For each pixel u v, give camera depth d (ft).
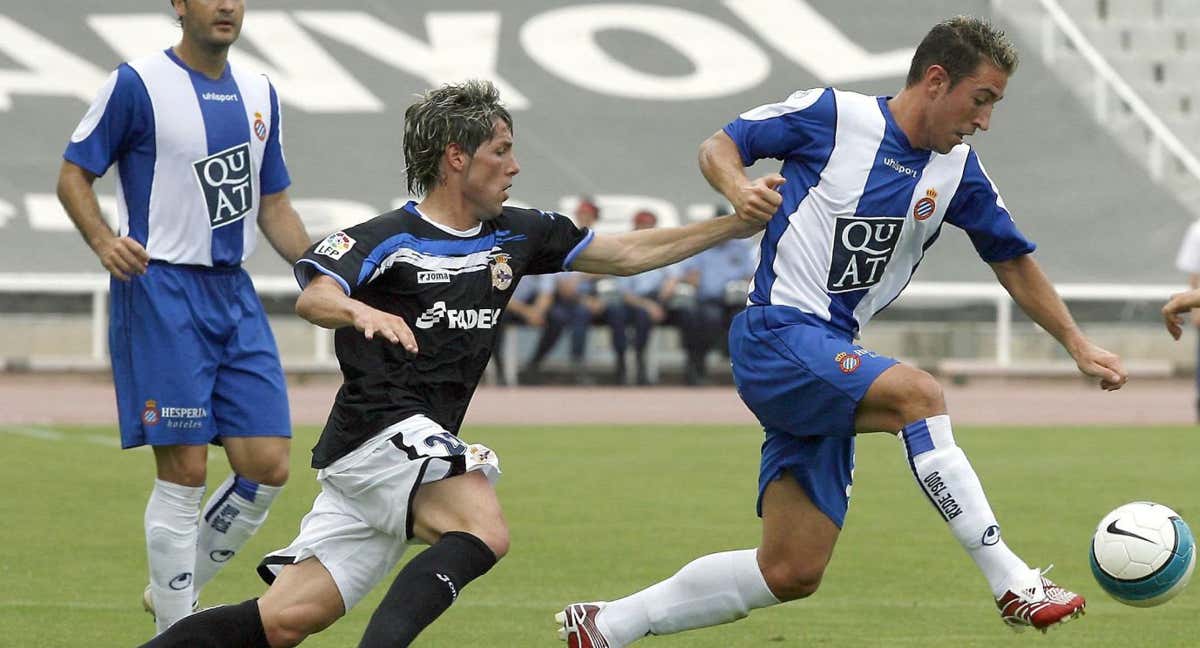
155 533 71.67
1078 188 279.90
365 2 301.02
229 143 73.77
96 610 83.71
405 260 57.98
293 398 226.17
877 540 109.29
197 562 75.15
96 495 129.49
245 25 295.89
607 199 271.90
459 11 301.84
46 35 289.33
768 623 81.92
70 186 71.61
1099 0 302.66
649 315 247.50
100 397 225.97
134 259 70.23
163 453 72.23
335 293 55.88
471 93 59.21
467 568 55.72
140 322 71.87
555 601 87.66
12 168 269.44
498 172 58.85
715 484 139.64
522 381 252.21
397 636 53.93
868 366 61.87
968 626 81.05
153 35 291.17
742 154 66.03
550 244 62.85
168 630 56.13
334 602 58.08
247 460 73.46
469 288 59.11
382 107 286.05
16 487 133.69
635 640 67.72
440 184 59.26
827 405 62.44
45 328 263.08
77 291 263.08
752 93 291.17
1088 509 124.36
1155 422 205.98
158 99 72.33
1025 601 58.39
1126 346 271.28
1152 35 302.04
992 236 67.77
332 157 277.44
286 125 280.92
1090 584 93.81
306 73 289.94
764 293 65.77
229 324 73.56
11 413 203.31
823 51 297.94
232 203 73.87
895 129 64.80
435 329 58.44
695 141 283.59
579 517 119.55
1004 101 291.17
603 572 96.73
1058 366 266.16
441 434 57.31
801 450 64.80
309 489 134.31
